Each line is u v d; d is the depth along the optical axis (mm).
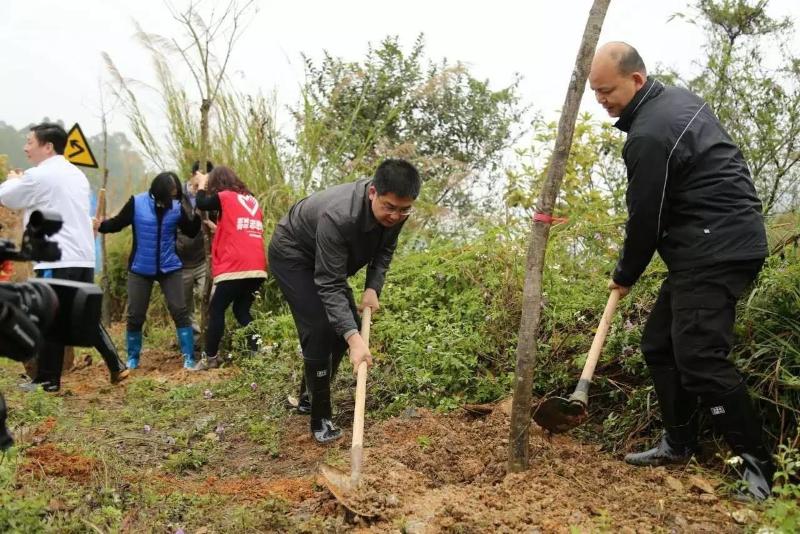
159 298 8727
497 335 5355
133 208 6875
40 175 5711
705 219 3555
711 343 3553
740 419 3537
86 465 4133
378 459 4070
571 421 3959
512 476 3674
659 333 3936
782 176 5520
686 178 3605
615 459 4195
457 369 5164
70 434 4691
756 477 3521
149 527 3475
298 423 5066
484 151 9609
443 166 8523
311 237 4473
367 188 4254
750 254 3521
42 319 2594
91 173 9883
